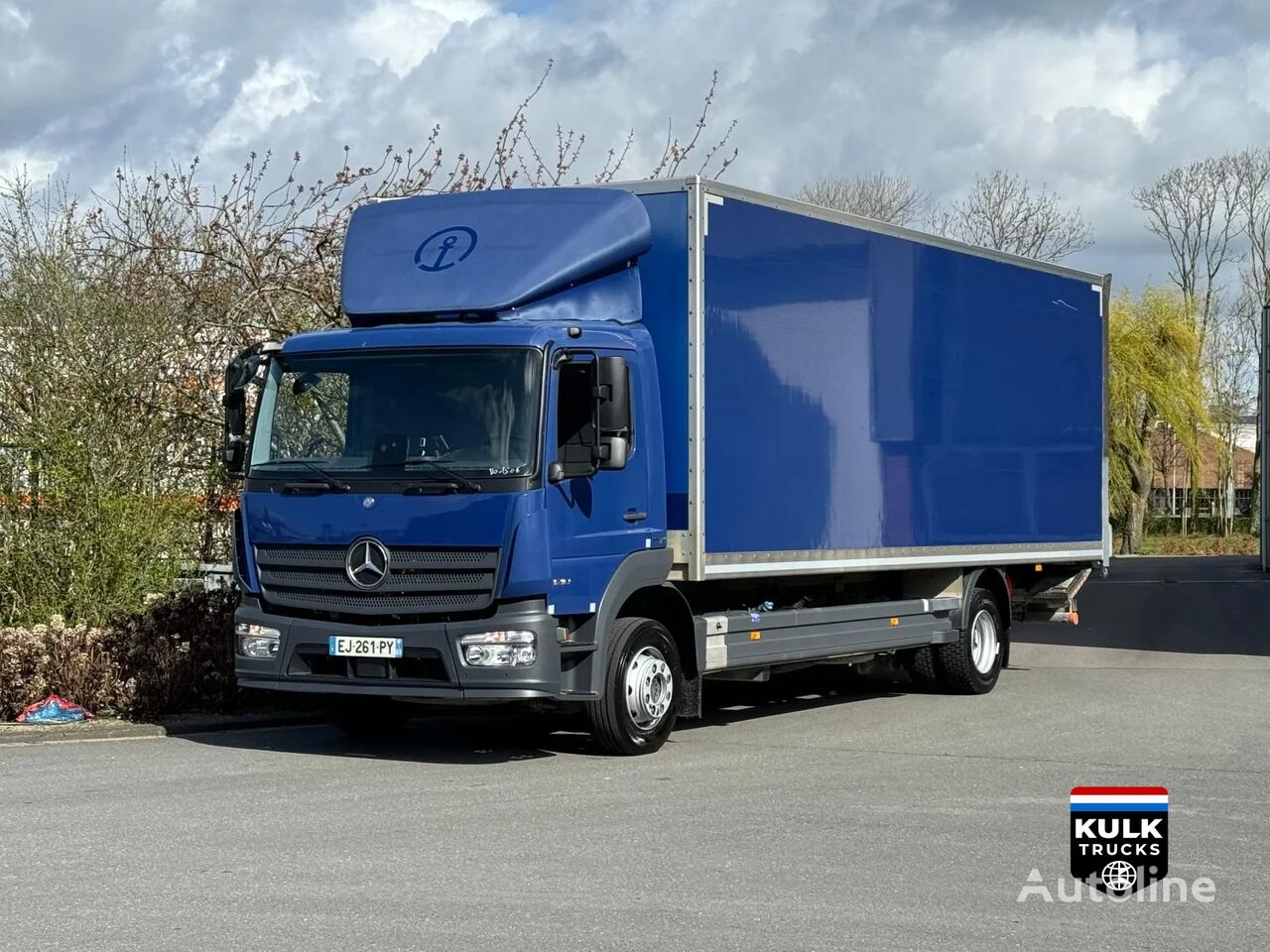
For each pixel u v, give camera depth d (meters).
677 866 7.41
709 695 15.18
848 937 6.20
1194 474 52.00
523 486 10.02
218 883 7.01
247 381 11.07
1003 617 15.87
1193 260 71.88
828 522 12.70
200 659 12.68
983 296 15.10
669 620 11.53
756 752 11.19
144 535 13.32
